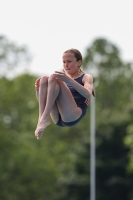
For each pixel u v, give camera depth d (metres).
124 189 118.31
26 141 132.62
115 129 122.62
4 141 115.31
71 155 139.00
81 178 119.38
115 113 153.25
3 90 135.12
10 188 112.44
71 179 119.62
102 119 156.12
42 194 118.62
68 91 28.17
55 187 121.44
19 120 141.12
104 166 118.81
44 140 142.00
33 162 115.88
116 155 121.25
